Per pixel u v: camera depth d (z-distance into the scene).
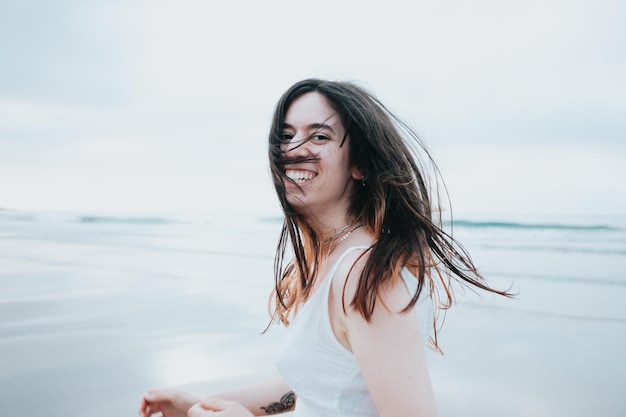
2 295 7.29
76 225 23.19
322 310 1.58
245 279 8.74
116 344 4.93
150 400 2.20
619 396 3.63
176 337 5.17
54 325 5.66
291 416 2.85
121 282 8.42
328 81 1.75
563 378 4.02
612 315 6.05
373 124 1.68
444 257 1.82
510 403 3.59
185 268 10.08
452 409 3.52
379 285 1.44
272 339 5.02
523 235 15.84
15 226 22.92
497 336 5.23
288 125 1.73
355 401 1.60
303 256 1.87
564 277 9.09
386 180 1.67
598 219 18.33
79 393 3.72
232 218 23.77
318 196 1.71
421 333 1.58
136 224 23.33
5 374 4.12
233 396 2.23
